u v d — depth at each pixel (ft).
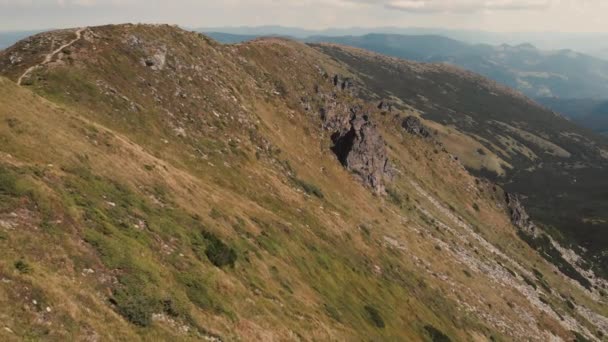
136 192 146.41
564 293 487.61
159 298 97.40
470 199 574.56
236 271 143.95
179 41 333.42
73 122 162.40
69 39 255.29
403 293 253.85
